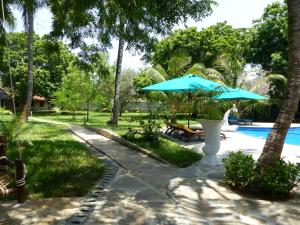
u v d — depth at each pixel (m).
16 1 12.09
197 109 9.51
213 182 7.20
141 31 11.98
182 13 9.42
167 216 5.19
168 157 9.59
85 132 16.98
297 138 19.42
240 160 6.74
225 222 5.04
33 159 8.99
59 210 5.36
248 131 22.89
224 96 16.39
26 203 5.64
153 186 6.85
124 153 10.72
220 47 33.31
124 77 36.38
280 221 5.12
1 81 46.31
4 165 5.17
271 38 32.25
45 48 15.81
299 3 6.13
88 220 4.98
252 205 5.79
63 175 7.39
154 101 27.52
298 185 6.87
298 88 6.34
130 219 5.05
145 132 12.74
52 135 15.13
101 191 6.43
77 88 27.73
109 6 11.22
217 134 9.09
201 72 22.77
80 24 12.31
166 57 35.44
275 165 6.38
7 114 27.41
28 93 19.94
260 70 32.06
